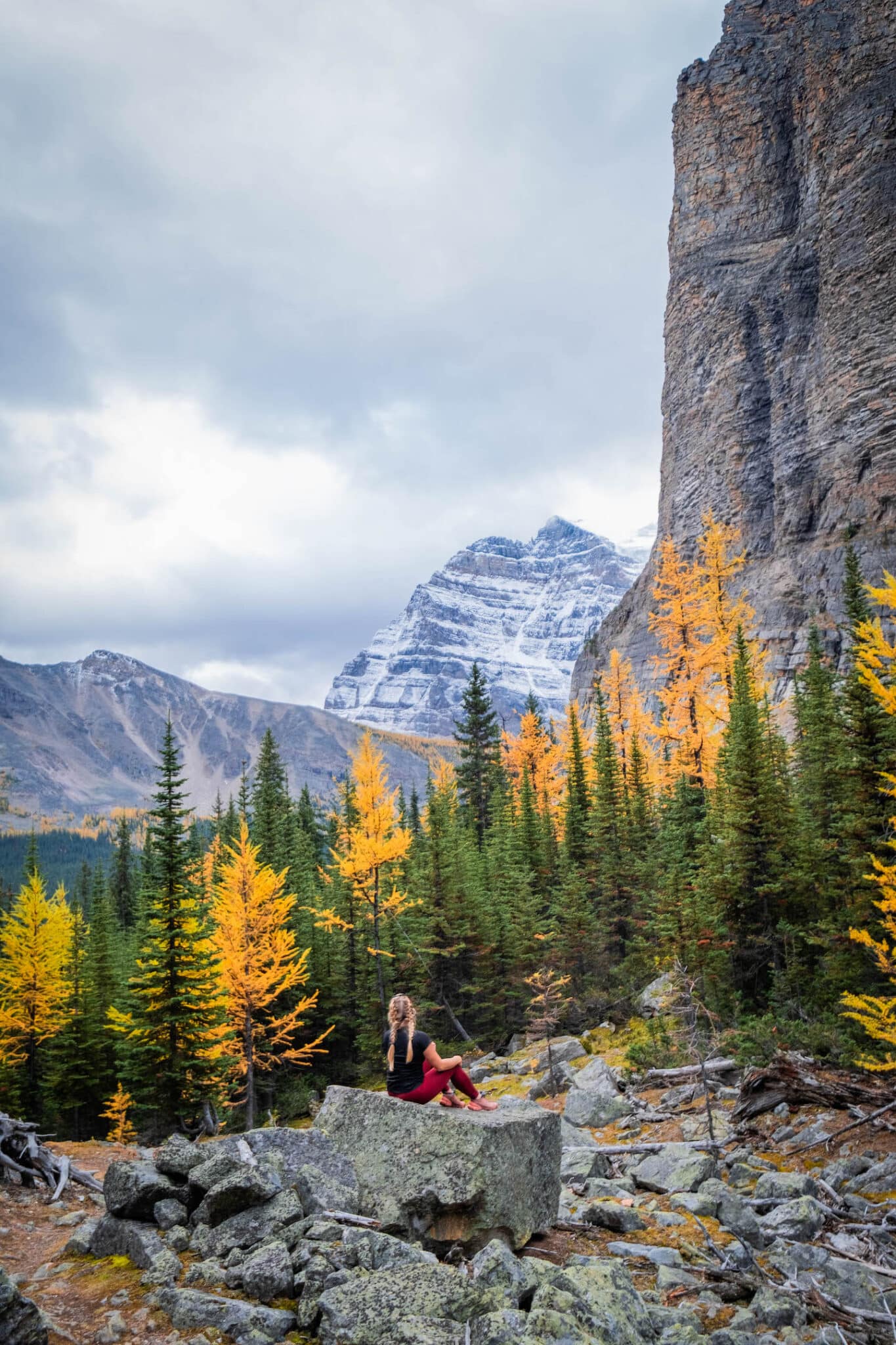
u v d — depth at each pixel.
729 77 108.44
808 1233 8.54
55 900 49.16
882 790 16.62
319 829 72.19
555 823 52.38
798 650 72.19
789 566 79.81
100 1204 9.98
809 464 83.19
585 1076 20.56
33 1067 37.31
